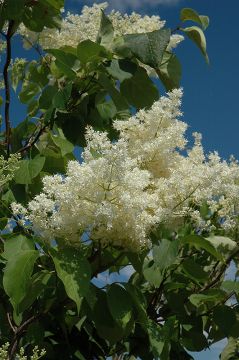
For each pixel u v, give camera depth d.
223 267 4.58
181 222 3.52
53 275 3.55
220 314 4.34
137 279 4.53
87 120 4.55
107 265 3.52
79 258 3.13
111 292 3.38
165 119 3.65
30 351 3.94
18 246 3.36
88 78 4.39
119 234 3.24
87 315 3.49
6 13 4.40
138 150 3.60
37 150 4.39
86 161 3.28
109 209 3.06
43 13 4.73
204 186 3.46
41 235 3.21
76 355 4.04
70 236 3.20
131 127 3.68
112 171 3.09
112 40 4.24
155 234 3.45
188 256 4.37
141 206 3.13
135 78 4.39
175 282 4.40
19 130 4.48
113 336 3.50
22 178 3.90
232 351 4.98
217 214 4.34
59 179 3.19
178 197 3.46
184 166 3.52
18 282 3.15
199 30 4.43
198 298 4.18
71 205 3.14
